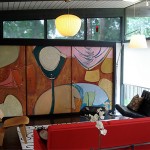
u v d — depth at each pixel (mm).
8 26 7055
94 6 7016
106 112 5566
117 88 7660
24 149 4121
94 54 6637
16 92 6086
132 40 5383
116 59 7395
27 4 6230
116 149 3061
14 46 6000
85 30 7402
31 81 6172
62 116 6438
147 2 6223
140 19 6781
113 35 7637
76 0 6102
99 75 6734
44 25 7199
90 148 2924
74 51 6461
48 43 6211
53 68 6320
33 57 6148
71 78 6492
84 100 6633
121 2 6633
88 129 2857
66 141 2840
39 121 5949
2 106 6000
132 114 5367
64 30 4371
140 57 6785
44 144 3145
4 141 4535
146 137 3145
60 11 7137
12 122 4473
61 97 6445
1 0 5391
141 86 6781
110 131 2947
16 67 6039
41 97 6281
